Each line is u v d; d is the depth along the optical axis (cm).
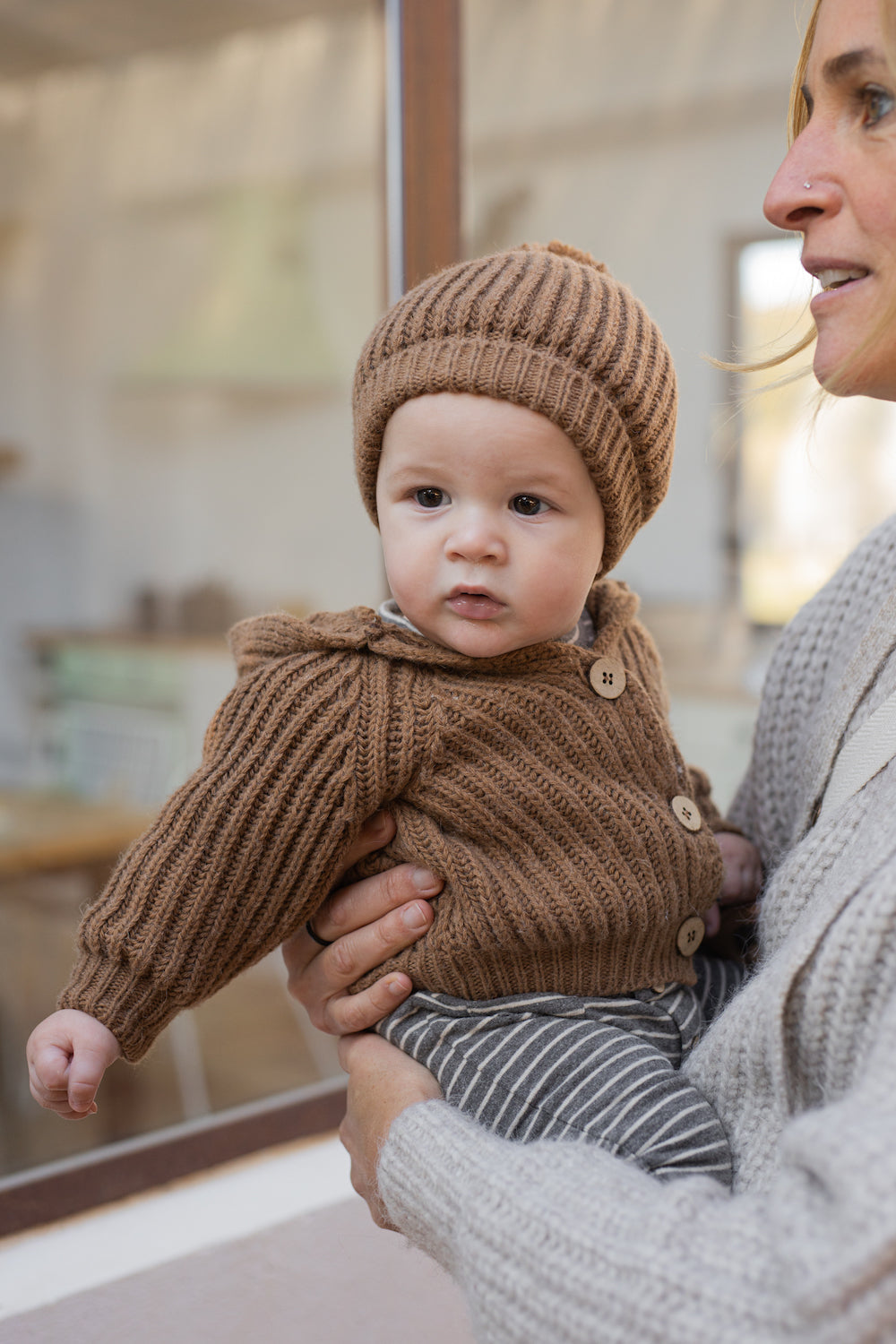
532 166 402
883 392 76
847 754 79
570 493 82
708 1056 76
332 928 88
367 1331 115
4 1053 215
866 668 81
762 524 399
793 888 77
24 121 319
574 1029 80
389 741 82
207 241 358
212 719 86
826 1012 64
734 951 101
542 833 82
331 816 82
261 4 302
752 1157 70
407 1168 72
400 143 147
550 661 86
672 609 410
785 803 96
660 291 414
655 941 85
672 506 414
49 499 350
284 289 367
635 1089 74
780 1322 51
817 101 74
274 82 326
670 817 87
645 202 410
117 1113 202
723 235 400
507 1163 67
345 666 85
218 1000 260
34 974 237
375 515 92
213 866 81
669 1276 55
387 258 151
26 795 290
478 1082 78
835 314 74
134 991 81
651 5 387
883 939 61
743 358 99
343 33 313
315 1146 132
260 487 379
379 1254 118
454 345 80
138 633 354
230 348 369
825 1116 55
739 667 386
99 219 342
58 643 342
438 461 80
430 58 146
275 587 382
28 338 340
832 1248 50
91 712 333
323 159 342
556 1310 58
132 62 320
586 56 391
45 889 252
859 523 383
